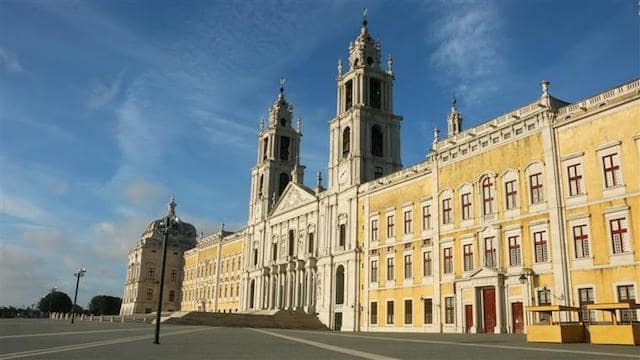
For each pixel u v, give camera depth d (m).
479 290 47.16
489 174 47.75
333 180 73.62
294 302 78.69
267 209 94.25
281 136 99.50
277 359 19.66
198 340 32.50
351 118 72.00
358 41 75.81
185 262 134.25
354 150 70.00
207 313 69.31
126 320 97.81
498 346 27.77
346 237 68.12
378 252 61.59
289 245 84.44
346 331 61.16
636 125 36.94
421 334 46.69
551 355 21.42
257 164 100.56
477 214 48.38
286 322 69.38
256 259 95.31
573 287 39.25
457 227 50.38
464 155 50.88
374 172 70.06
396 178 60.56
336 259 69.44
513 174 45.41
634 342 27.98
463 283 48.53
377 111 72.44
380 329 59.22
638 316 34.81
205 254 121.00
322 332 54.19
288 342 31.50
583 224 39.34
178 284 141.38
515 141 45.72
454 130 60.16
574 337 31.17
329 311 68.75
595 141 39.41
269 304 86.31
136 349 24.52
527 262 43.03
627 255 36.22
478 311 46.75
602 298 37.31
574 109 41.50
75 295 78.38
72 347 25.38
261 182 98.50
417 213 56.38
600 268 37.69
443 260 51.66
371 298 61.62
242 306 96.44
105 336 36.38
